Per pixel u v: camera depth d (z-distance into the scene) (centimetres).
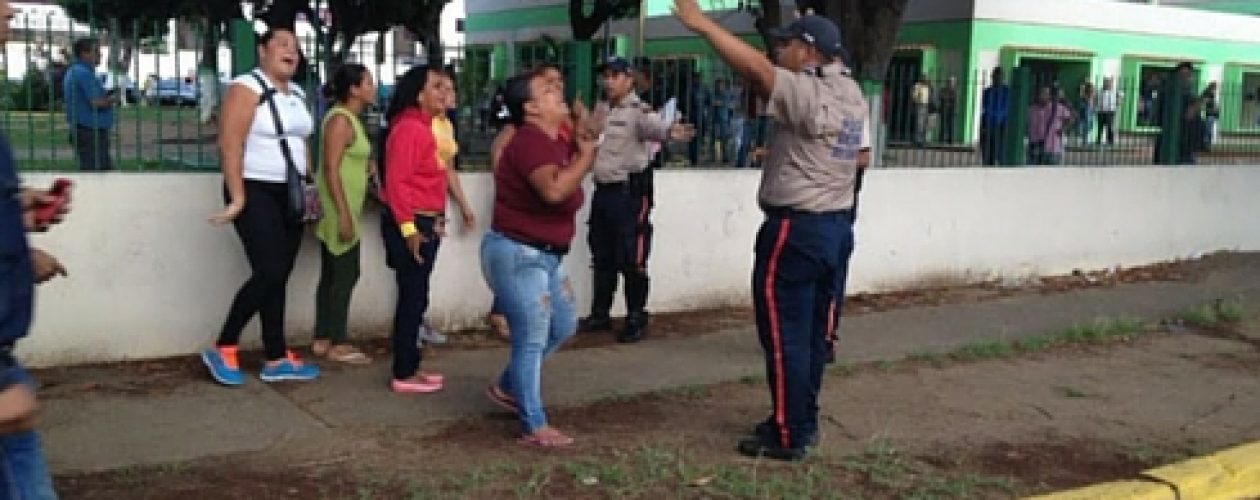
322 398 590
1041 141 1069
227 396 586
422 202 588
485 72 766
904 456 536
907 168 956
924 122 983
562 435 530
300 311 698
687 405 609
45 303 618
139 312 646
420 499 452
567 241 516
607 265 751
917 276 972
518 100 495
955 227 988
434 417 566
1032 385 680
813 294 512
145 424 538
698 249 850
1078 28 2761
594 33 2453
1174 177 1154
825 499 475
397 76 667
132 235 638
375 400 591
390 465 495
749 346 746
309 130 600
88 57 636
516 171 491
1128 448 566
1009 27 2605
